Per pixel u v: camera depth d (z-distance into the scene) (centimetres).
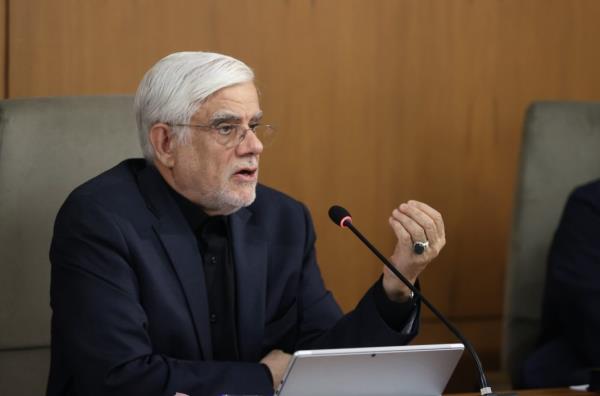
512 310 726
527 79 828
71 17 693
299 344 550
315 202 768
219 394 470
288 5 753
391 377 408
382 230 786
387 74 785
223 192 503
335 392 400
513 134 824
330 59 768
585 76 846
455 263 809
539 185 729
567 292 688
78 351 471
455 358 416
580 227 696
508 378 721
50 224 573
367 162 781
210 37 729
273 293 540
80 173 580
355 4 774
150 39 713
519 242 726
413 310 500
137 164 536
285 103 755
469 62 809
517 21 823
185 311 498
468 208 812
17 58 682
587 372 661
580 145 736
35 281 572
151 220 505
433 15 798
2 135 573
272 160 754
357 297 780
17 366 571
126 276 486
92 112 589
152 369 465
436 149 801
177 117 498
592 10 846
